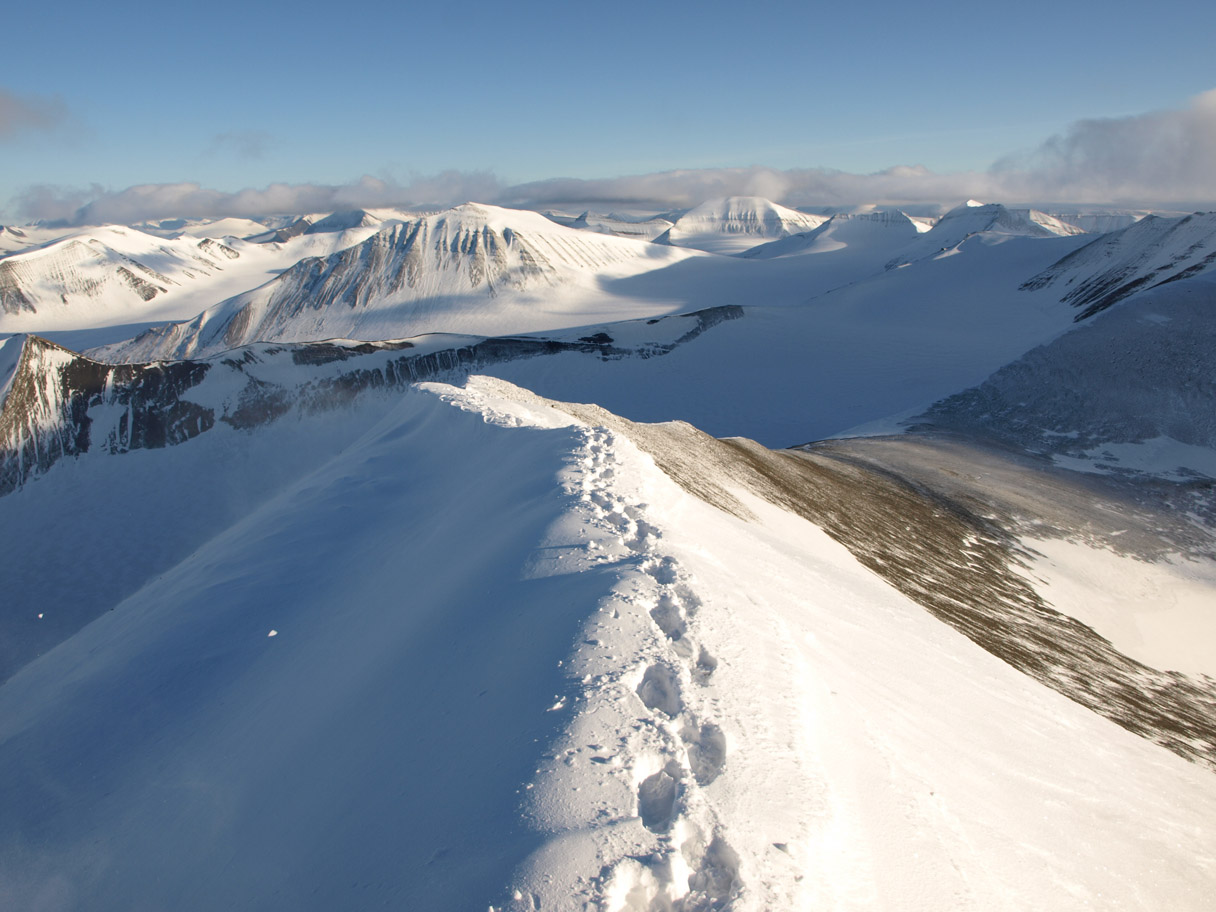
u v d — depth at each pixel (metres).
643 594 6.70
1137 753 11.92
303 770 6.28
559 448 12.58
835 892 4.26
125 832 6.73
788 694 6.18
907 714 8.44
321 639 9.84
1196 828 9.49
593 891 3.60
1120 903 6.73
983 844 6.23
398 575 10.84
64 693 10.62
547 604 6.79
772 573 12.14
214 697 9.27
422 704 6.16
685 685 5.44
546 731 4.81
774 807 4.65
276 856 5.26
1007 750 9.19
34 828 7.34
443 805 4.59
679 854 3.94
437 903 3.76
